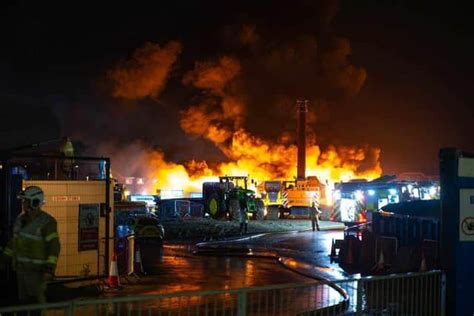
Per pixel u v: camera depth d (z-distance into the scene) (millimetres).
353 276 15133
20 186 11023
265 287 6469
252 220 37750
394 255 14828
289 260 18078
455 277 8688
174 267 16188
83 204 12250
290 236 27391
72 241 12031
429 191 34250
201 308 10164
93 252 12430
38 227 7246
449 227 8789
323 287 12961
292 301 11141
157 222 22766
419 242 13953
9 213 10836
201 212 38375
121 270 13438
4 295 10094
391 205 17859
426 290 8375
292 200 39875
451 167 8797
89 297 10828
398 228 15305
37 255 7227
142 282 13117
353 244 17141
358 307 7406
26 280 7242
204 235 27469
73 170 13727
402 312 8102
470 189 8820
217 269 16016
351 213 34438
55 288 11391
